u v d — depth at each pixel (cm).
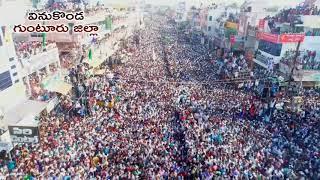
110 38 5362
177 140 2319
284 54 3978
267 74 3944
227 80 4103
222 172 1833
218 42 6444
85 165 1842
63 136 2147
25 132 1795
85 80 3481
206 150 2058
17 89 2355
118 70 4491
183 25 12050
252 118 2861
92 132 2264
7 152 1919
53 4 4197
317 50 3906
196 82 4044
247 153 2097
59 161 1825
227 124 2583
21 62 2452
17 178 1641
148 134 2316
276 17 4556
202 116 2758
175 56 5772
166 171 1852
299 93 3466
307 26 3938
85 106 2820
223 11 7444
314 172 1909
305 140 2336
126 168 1858
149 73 4366
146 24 13812
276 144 2262
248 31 5094
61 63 3425
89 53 3828
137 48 6506
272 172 1873
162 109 2920
